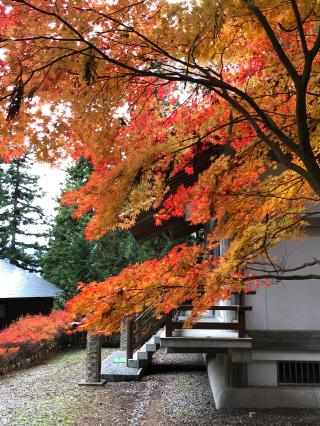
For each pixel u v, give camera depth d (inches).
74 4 92.1
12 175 1322.6
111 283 140.1
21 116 98.2
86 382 368.8
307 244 264.5
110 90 107.0
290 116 130.5
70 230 795.4
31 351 529.3
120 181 100.5
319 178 105.3
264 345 258.4
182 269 150.6
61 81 102.0
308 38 122.6
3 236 1282.0
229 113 131.7
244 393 262.2
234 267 150.7
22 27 90.5
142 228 271.3
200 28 98.1
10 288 711.7
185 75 107.3
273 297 263.0
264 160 147.3
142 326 448.1
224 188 140.7
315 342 257.6
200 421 247.6
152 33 101.3
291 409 254.5
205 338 245.4
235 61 130.1
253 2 91.4
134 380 382.9
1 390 370.3
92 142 111.3
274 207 156.6
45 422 266.8
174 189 163.2
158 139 124.9
